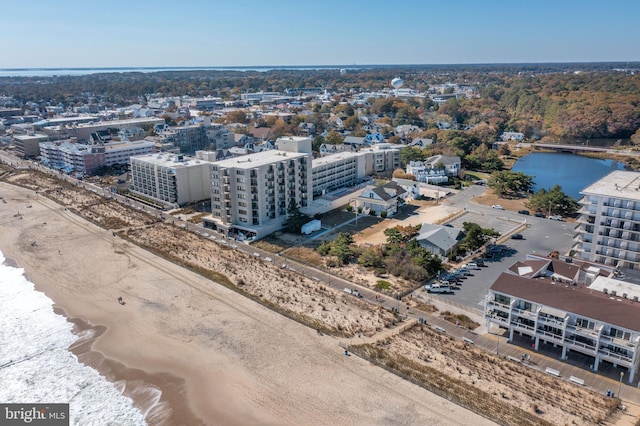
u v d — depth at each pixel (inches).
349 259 4530.0
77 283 4146.2
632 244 3754.9
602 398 2578.7
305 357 3016.7
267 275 4197.8
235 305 3690.9
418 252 4315.9
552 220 5620.1
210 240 5073.8
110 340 3294.8
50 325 3506.4
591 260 3988.7
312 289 3932.1
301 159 5669.3
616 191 3944.4
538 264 3410.4
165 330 3385.8
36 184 7450.8
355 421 2461.9
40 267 4473.4
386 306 3641.7
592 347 2790.4
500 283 3169.3
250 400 2657.5
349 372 2856.8
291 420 2493.8
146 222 5669.3
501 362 2920.8
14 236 5265.8
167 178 6254.9
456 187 7175.2
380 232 5241.1
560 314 2878.9
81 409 2642.7
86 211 6107.3
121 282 4138.8
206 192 6565.0
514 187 6786.4
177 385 2815.0
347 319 3449.8
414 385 2716.5
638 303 2888.8
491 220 5639.8
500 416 2438.5
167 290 3969.0
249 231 5113.2
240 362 2992.1
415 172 7573.8
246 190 5078.7
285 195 5487.2
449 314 3501.5
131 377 2903.5
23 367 3019.2
